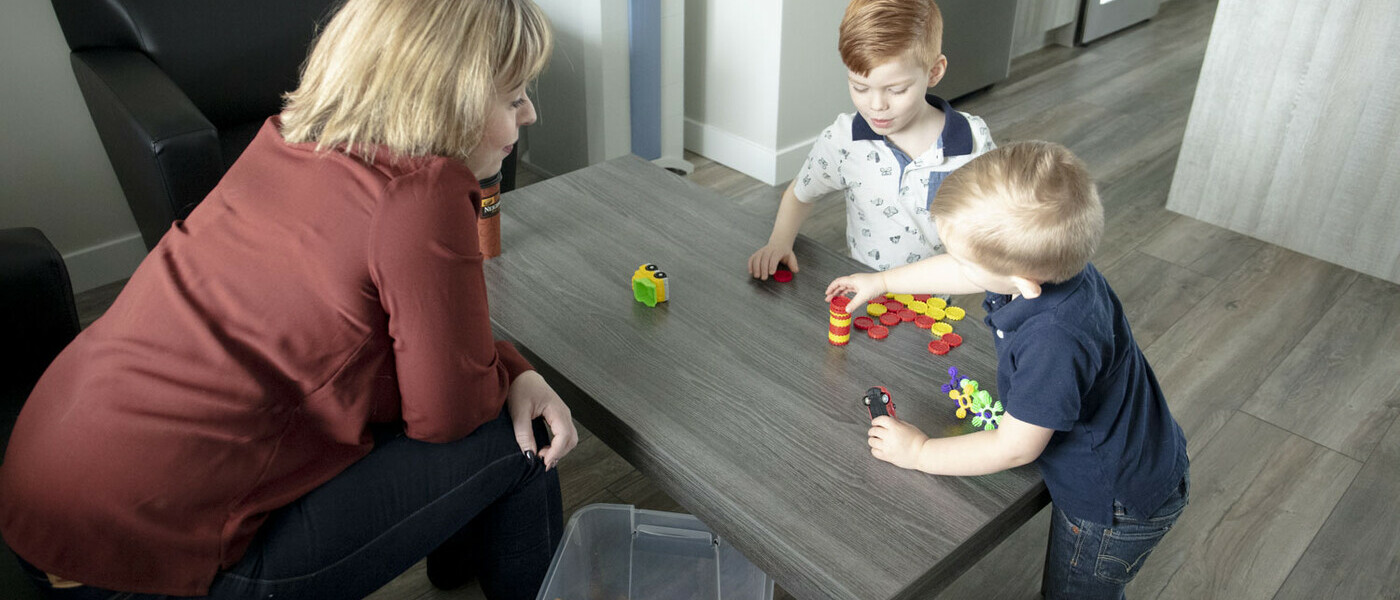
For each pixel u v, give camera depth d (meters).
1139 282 2.26
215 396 0.88
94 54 1.95
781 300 1.39
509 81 0.96
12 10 1.98
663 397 1.18
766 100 2.68
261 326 0.89
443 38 0.88
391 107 0.89
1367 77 2.12
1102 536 1.12
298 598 0.98
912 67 1.32
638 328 1.32
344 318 0.91
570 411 1.26
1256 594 1.42
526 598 1.33
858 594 0.91
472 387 1.01
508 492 1.17
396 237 0.89
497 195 1.45
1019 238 0.91
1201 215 2.55
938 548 0.96
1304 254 2.39
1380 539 1.52
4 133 2.06
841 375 1.23
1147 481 1.07
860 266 1.48
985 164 0.96
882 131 1.42
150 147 1.66
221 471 0.89
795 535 0.98
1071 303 0.96
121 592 0.90
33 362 1.37
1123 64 3.71
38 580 0.91
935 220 1.00
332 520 0.99
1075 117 3.22
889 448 1.07
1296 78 2.24
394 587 1.45
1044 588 1.39
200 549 0.90
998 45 3.31
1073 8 3.84
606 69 2.56
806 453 1.09
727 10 2.66
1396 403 1.84
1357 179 2.23
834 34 2.71
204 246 0.91
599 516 1.39
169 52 2.03
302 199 0.90
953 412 1.15
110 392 0.88
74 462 0.87
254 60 2.14
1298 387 1.88
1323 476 1.65
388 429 1.08
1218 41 2.34
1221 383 1.90
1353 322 2.10
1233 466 1.67
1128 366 1.04
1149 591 1.43
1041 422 0.96
